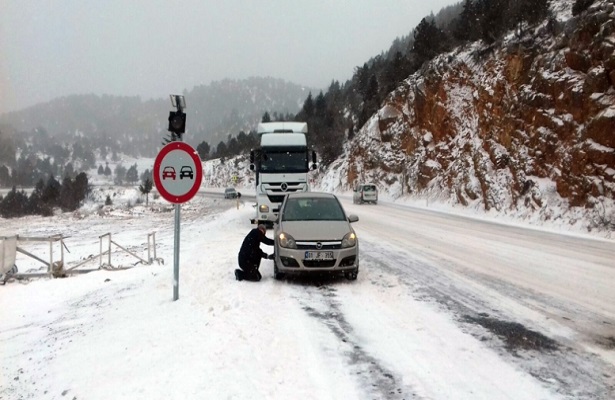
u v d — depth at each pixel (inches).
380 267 395.5
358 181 2301.9
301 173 727.7
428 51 2206.0
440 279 347.3
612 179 806.5
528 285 329.4
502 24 1507.1
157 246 701.3
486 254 478.3
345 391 160.2
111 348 213.5
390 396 157.2
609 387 165.6
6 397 181.6
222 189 4643.2
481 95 1368.1
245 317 238.4
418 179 1700.3
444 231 719.1
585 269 398.3
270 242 350.9
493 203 1115.3
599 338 217.5
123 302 296.0
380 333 222.4
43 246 842.8
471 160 1331.2
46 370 202.2
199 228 937.5
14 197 2429.9
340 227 349.4
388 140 2149.4
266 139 733.3
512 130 1147.9
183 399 152.0
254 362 180.7
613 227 743.1
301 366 180.5
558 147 976.3
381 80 2795.3
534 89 1091.3
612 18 919.0
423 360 189.5
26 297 353.1
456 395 158.7
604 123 845.8
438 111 1695.4
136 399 156.4
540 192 959.6
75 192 2655.0
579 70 981.8
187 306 262.4
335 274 354.3
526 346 206.2
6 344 248.2
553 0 1288.1
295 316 247.1
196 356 185.9
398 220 937.5
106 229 1184.8
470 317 249.1
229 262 398.3
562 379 172.2
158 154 274.4
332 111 3789.4
